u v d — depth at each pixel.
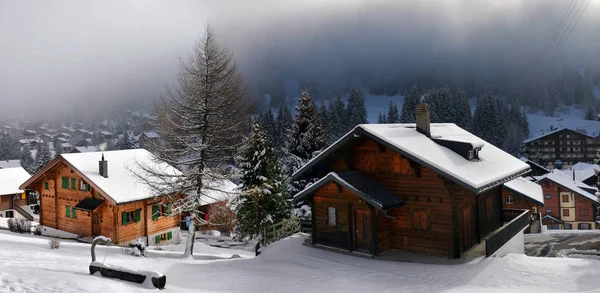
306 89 46.59
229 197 33.81
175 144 25.69
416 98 150.75
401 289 16.17
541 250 31.91
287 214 35.03
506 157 26.94
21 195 62.59
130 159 41.22
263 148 34.62
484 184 19.92
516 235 25.39
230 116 26.17
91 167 38.12
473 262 19.70
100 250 26.08
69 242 31.25
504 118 166.62
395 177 22.78
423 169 21.81
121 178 37.75
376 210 21.84
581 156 113.88
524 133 171.75
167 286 16.27
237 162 34.66
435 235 21.52
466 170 20.94
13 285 12.62
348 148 23.91
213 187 27.38
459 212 21.45
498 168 23.59
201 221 26.77
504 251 22.89
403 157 22.14
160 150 25.42
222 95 25.89
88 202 37.06
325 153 23.31
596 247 31.55
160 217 39.09
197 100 25.39
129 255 24.23
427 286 16.47
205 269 20.36
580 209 62.06
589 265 16.78
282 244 24.58
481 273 17.36
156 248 33.84
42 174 40.59
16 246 23.05
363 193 21.19
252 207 34.25
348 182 21.77
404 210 22.58
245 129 26.95
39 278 13.57
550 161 115.38
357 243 22.67
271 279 18.22
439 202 21.36
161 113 25.69
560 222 62.06
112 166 39.09
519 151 140.50
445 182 20.50
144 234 37.72
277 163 35.75
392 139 21.88
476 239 23.45
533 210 43.22
